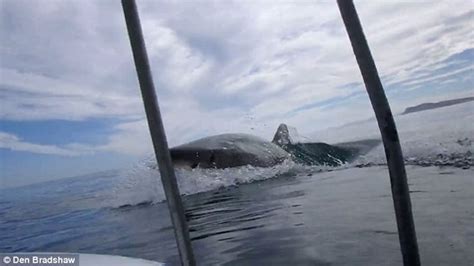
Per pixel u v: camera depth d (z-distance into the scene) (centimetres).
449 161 691
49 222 818
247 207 653
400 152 151
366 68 151
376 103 151
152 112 158
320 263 315
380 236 363
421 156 741
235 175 1028
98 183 1057
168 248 452
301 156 1052
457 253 289
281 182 903
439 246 308
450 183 545
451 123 793
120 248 491
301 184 823
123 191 993
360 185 691
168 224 623
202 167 1049
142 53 158
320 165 1021
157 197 948
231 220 558
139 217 749
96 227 703
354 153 998
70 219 829
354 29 151
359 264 299
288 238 407
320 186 754
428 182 573
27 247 609
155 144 158
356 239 365
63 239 638
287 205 607
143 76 158
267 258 350
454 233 333
